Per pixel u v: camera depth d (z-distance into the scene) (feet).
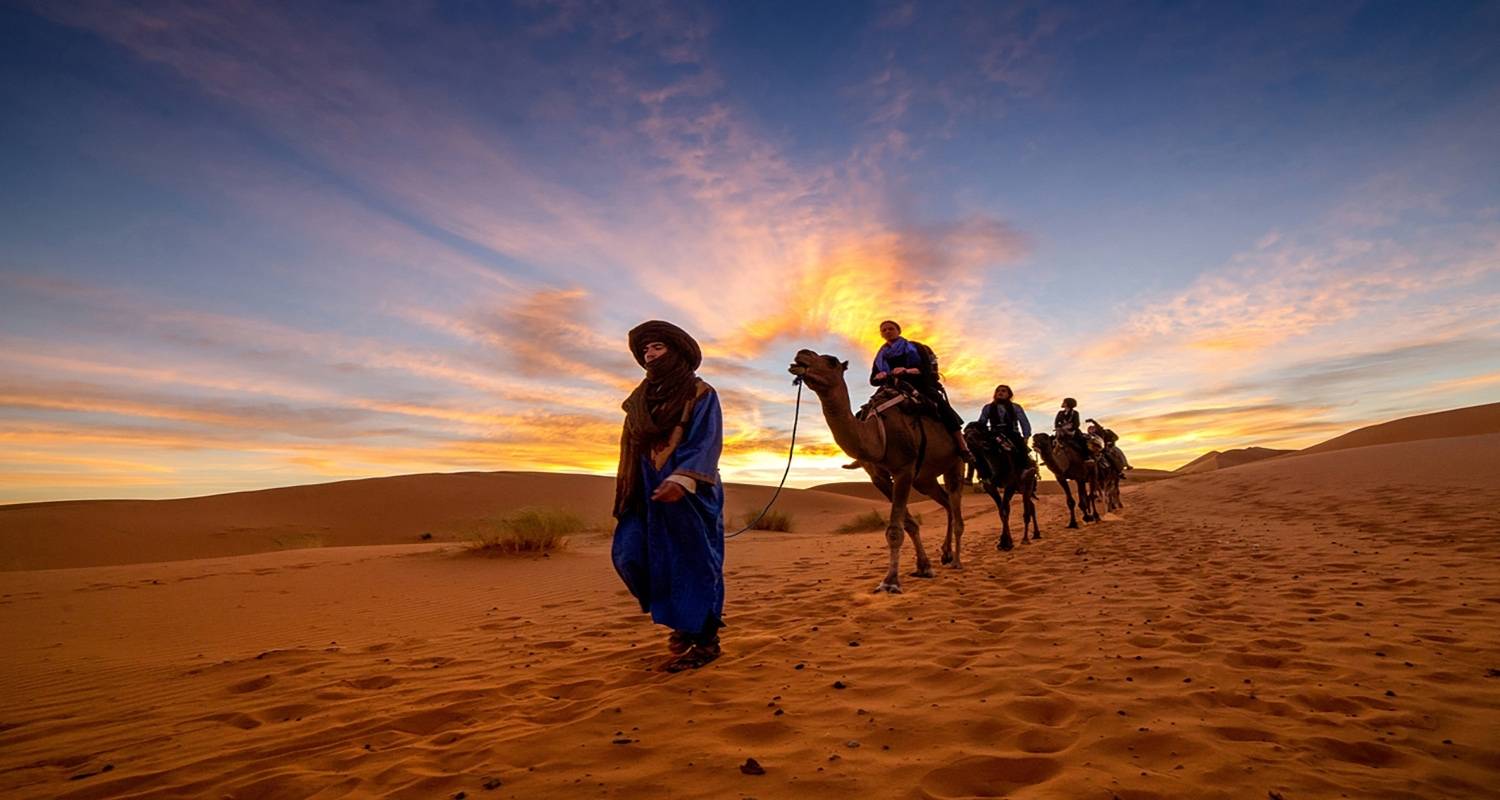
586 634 21.22
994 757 9.77
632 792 9.12
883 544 50.06
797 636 18.29
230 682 16.84
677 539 14.99
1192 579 25.94
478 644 20.49
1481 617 17.47
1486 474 63.16
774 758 10.07
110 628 24.81
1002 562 34.55
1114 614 19.79
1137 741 10.22
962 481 34.65
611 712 12.34
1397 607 19.08
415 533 130.31
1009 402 42.29
